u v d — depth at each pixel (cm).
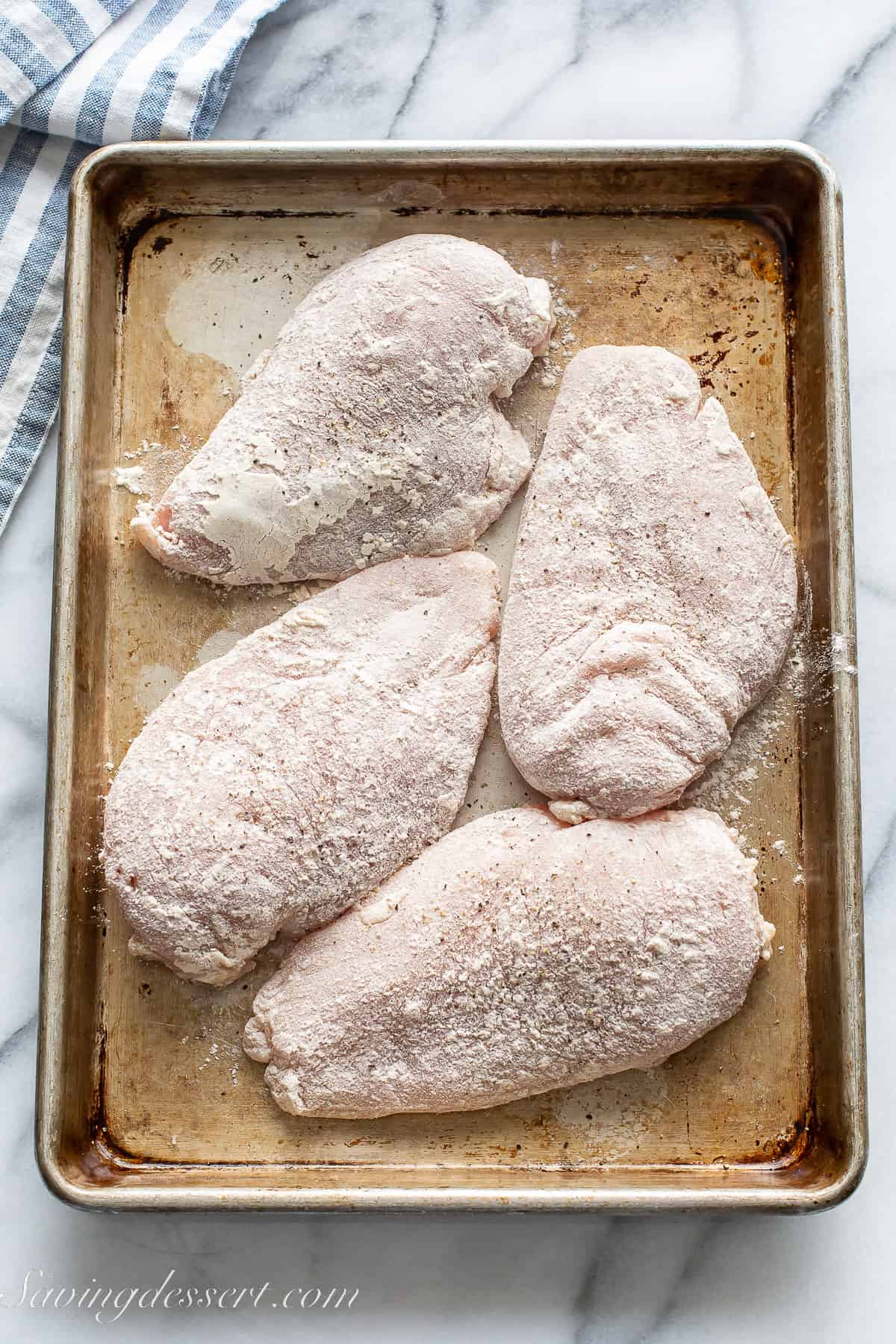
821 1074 53
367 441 54
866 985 56
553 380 56
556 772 53
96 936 54
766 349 56
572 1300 54
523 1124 53
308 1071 52
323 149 54
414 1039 52
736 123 57
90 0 56
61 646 53
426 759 53
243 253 56
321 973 53
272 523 54
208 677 54
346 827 53
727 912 52
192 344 56
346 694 53
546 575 54
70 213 54
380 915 53
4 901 56
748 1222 55
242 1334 54
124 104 56
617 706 53
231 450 54
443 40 58
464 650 54
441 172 55
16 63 56
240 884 52
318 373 54
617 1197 51
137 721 55
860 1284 54
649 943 52
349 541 54
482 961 52
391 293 54
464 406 54
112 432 56
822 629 54
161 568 56
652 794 53
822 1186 51
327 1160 53
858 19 57
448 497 54
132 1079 54
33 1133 55
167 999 54
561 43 58
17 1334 54
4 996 56
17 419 57
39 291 57
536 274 56
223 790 52
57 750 53
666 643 53
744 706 54
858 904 52
